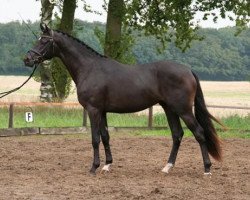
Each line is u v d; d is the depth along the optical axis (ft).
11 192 30.09
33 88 201.77
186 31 94.63
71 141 54.70
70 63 37.52
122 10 89.66
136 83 36.14
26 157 43.80
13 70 296.10
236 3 94.32
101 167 39.75
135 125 69.36
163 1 92.63
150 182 33.78
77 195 29.55
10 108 59.36
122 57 90.68
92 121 36.50
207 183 33.78
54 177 35.14
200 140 35.78
